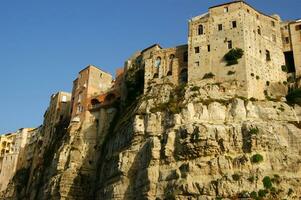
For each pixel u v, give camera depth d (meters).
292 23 98.69
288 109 84.12
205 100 85.25
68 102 140.12
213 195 70.81
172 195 73.38
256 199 68.62
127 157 85.75
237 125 78.06
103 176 96.69
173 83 95.50
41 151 138.25
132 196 81.50
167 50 101.25
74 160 106.94
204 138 76.25
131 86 108.31
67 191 101.94
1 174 154.38
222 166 73.56
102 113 114.38
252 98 85.38
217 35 94.19
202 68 92.06
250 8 96.38
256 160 73.00
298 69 93.50
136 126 88.31
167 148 79.19
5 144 169.75
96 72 125.88
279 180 71.19
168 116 85.81
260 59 91.69
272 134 76.38
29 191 131.38
